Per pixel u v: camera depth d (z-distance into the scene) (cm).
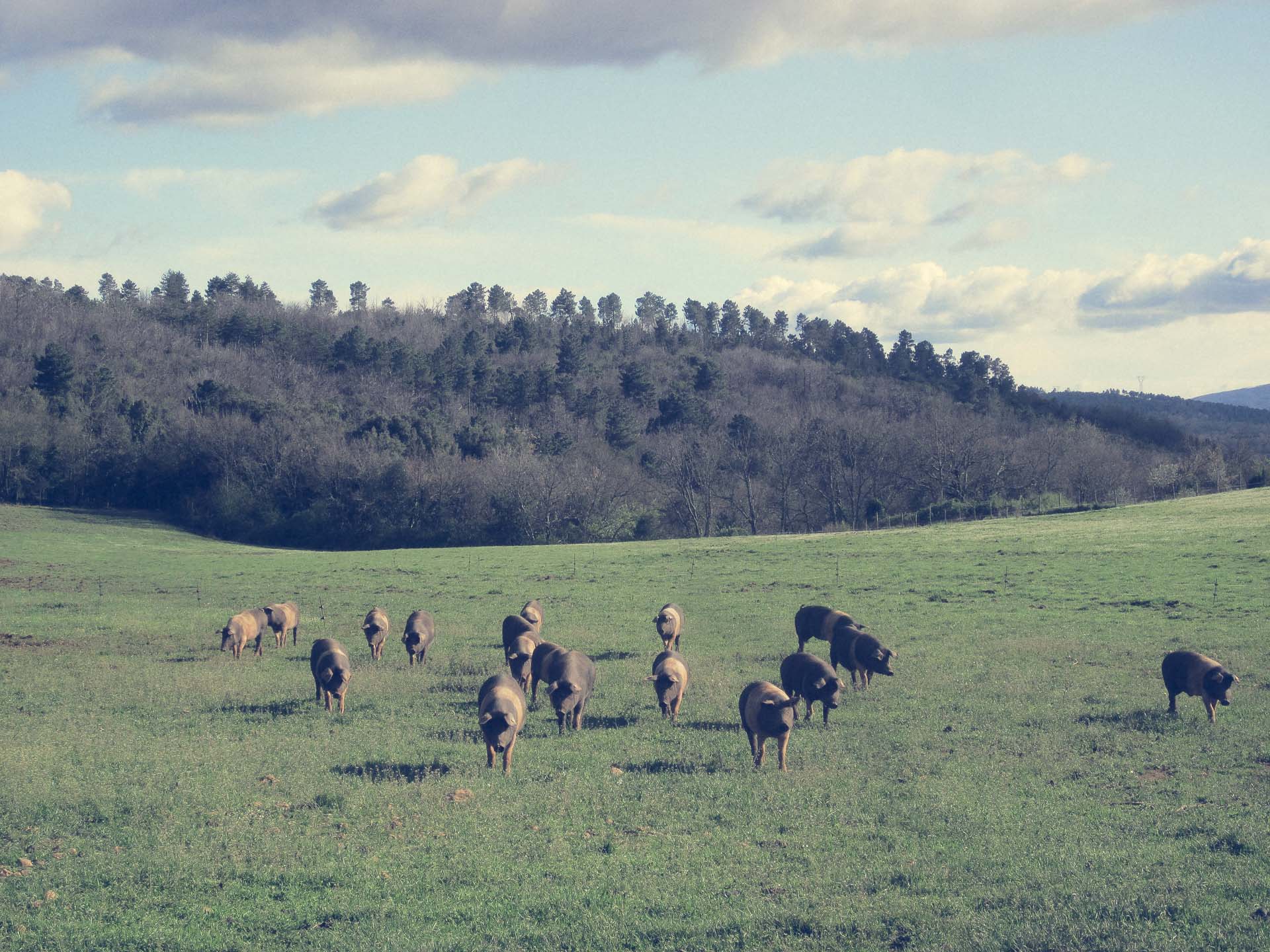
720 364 18362
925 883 1220
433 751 1891
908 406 15538
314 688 2548
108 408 11875
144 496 10994
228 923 1128
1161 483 10531
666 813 1523
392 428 10881
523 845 1372
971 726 2073
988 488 10844
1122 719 2102
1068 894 1157
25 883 1250
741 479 11294
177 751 1891
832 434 11438
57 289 19950
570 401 14538
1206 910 1096
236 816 1495
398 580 5228
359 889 1223
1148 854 1296
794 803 1567
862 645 2436
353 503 9544
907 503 11175
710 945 1052
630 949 1049
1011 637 3138
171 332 16488
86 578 5353
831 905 1155
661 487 10850
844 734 2020
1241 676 2489
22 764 1777
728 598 4247
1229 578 3994
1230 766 1752
